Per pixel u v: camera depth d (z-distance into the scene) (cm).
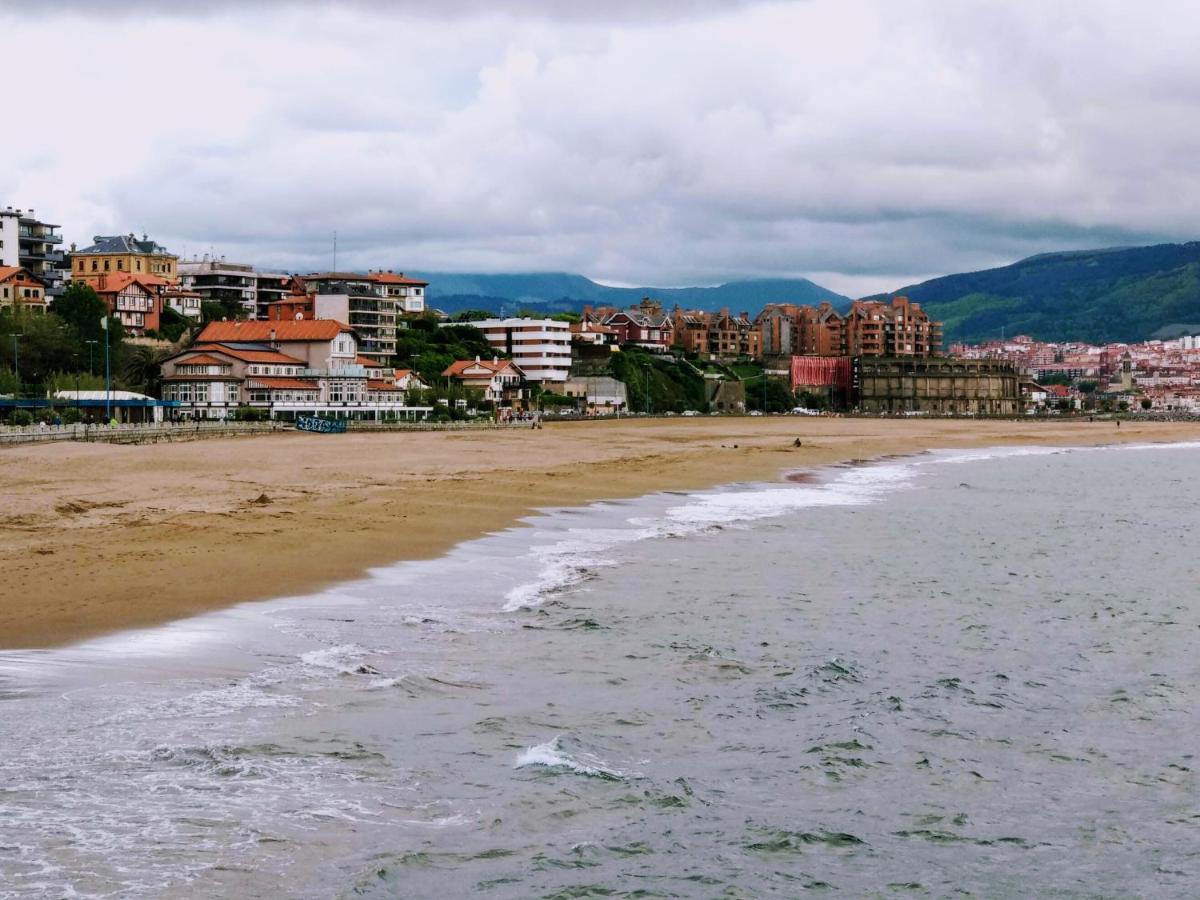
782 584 3959
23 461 7462
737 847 1747
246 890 1507
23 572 3372
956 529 5791
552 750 2078
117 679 2375
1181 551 5150
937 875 1697
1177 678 2827
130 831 1655
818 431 19062
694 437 15162
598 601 3512
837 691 2589
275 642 2766
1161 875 1723
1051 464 12331
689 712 2381
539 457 9788
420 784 1906
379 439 12475
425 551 4325
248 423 13050
